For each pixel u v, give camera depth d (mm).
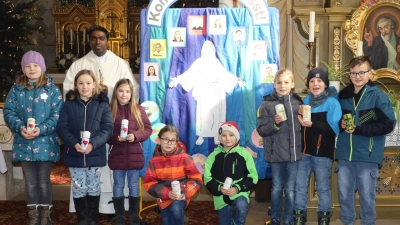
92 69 4891
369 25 5418
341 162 4180
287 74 4180
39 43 13078
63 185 6512
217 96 4605
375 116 4020
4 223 4641
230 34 4586
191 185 3973
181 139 4660
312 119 4145
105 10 11812
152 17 4598
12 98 4266
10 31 8508
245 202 3904
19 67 8914
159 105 4656
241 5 5543
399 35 5414
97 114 4195
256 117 4605
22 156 4164
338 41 5445
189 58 4609
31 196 4277
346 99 4176
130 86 4305
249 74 4602
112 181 4758
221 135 4055
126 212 5141
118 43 11859
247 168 4027
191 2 11086
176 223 3910
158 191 3895
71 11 12086
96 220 4340
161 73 4637
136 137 4184
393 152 4738
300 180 4238
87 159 4141
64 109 4242
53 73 11664
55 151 4285
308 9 5371
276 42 4578
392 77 5438
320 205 4211
